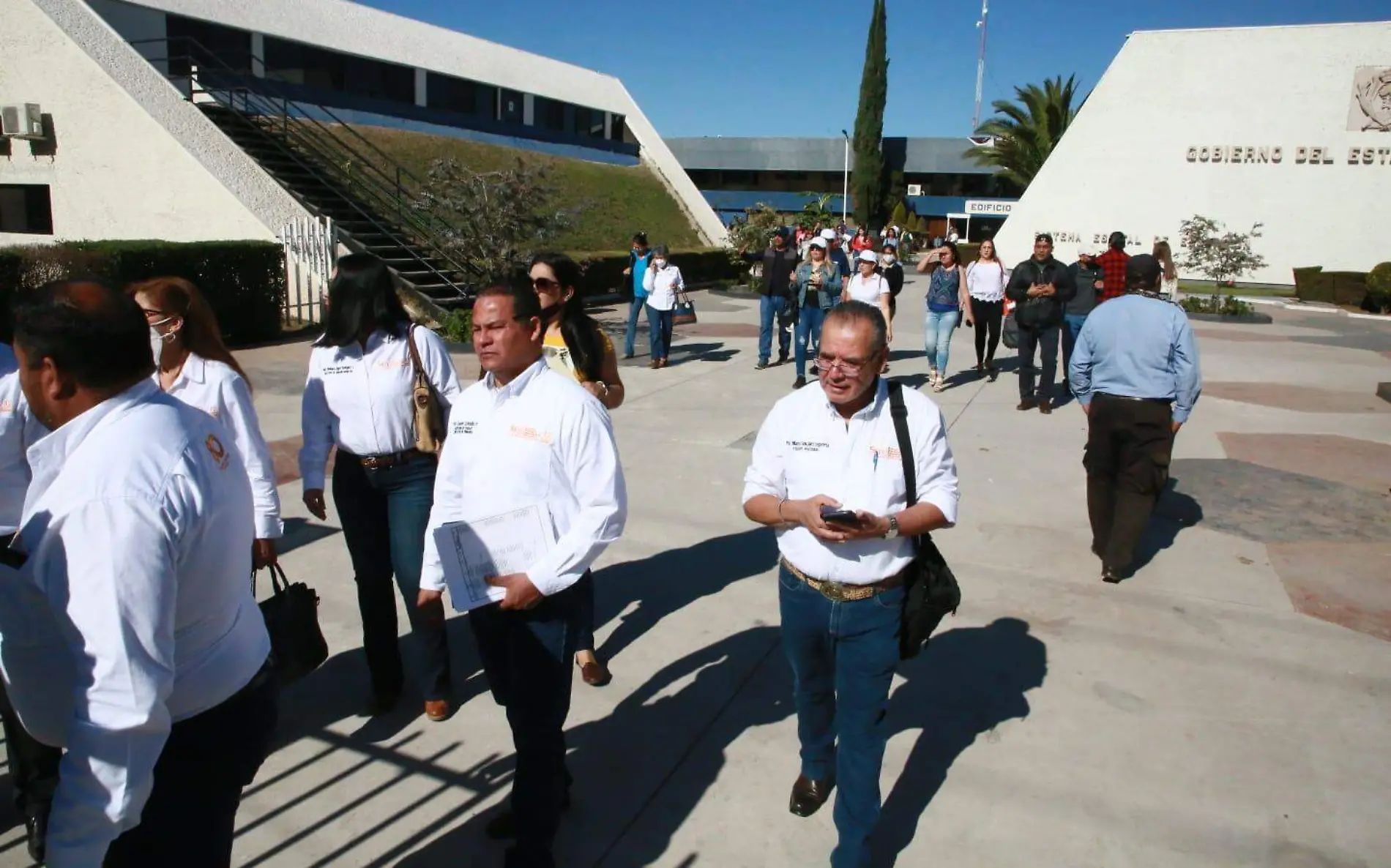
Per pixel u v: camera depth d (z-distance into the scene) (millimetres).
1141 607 4984
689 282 25719
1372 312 23094
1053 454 8117
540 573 2695
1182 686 4168
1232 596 5141
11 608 1828
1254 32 29359
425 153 23578
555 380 2836
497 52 29781
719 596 5086
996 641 4582
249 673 2098
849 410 2834
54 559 1717
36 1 15039
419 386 3607
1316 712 3971
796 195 59500
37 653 1856
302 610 2611
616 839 3146
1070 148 32000
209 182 14555
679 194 31359
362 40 24656
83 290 1815
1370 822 3260
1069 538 6020
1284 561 5656
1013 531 6141
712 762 3588
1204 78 30125
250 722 2105
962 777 3500
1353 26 28234
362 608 3824
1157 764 3588
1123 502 5273
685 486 7027
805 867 3027
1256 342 16359
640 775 3502
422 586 3021
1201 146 30469
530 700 2814
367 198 17938
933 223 63875
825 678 3086
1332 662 4402
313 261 14719
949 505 2762
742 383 11172
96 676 1693
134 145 14961
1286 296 26844
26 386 1865
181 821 2021
